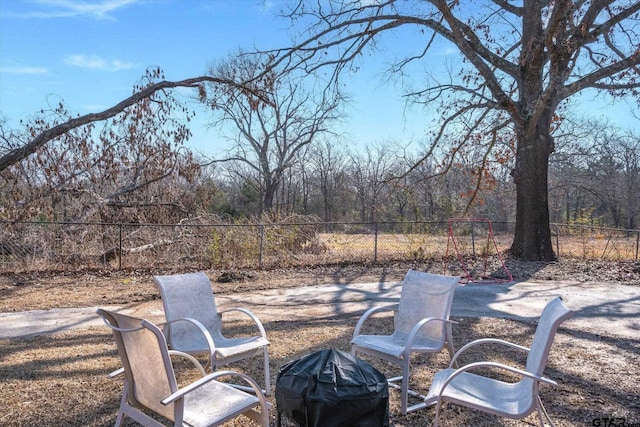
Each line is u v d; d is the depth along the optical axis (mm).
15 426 3527
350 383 2904
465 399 3062
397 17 14164
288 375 3045
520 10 13648
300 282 10164
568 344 5785
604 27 12047
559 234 15867
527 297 8797
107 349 5445
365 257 13148
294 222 13984
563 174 34125
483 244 14844
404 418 3740
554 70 11828
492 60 13812
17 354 5250
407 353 3816
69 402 3949
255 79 14406
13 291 8773
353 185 42656
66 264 11016
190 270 11227
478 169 16453
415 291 4656
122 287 9305
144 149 14344
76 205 13133
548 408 3930
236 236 12406
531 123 12945
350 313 7457
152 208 14031
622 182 35469
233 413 2820
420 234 13742
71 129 12812
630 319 7168
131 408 3025
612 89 14219
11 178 12484
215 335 4535
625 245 14828
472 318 7125
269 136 37375
